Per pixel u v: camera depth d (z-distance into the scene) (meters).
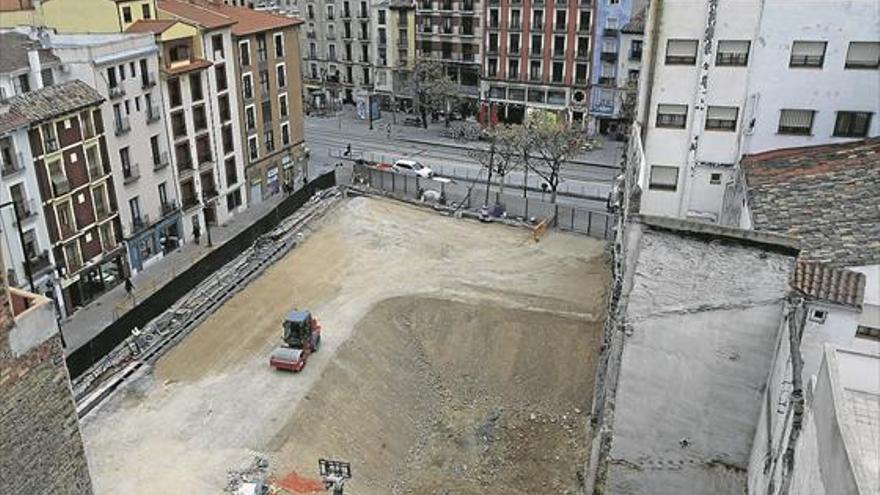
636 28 81.62
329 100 108.00
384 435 38.56
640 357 27.92
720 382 27.06
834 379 14.77
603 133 89.00
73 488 17.45
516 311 46.59
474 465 37.19
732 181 36.66
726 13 33.94
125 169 54.28
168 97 57.50
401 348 44.81
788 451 18.39
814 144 35.16
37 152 46.09
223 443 35.56
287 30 70.06
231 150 65.50
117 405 38.47
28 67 48.41
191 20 60.19
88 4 57.88
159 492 32.47
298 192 64.38
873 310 23.34
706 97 35.59
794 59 34.03
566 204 67.62
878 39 32.72
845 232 25.97
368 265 53.69
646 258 26.39
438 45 96.81
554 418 40.16
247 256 55.12
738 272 25.19
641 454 29.52
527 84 90.44
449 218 62.31
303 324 40.97
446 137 91.06
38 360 15.93
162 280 55.38
